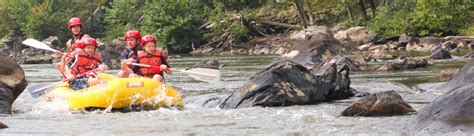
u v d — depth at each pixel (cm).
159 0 7756
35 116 1717
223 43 7425
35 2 9756
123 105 1831
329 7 8094
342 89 2019
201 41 7706
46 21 9425
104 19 9606
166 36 7625
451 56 4169
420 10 6425
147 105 1859
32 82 3061
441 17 6225
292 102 1873
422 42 5706
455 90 1342
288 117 1588
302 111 1702
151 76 2059
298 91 1900
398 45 5778
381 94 1570
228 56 6141
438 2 6303
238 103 1872
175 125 1507
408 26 6353
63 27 9519
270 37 7306
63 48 8044
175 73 3412
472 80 2066
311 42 3412
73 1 9944
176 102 1889
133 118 1645
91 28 9631
